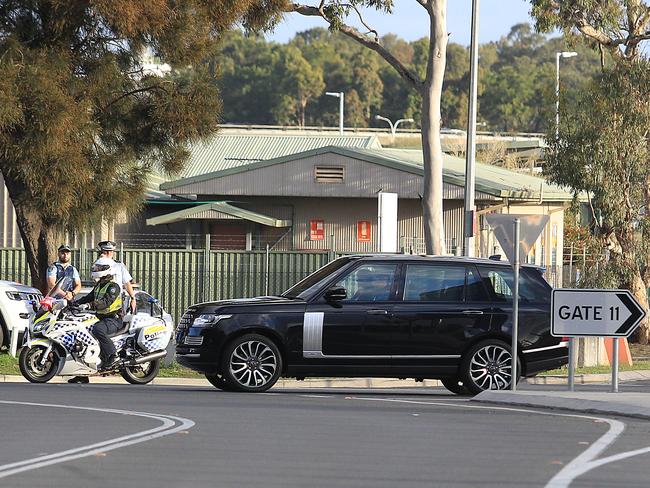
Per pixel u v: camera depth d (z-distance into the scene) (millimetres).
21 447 30891
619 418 39781
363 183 103688
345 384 61594
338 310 49469
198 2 65562
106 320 53156
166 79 69875
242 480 26328
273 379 49062
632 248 88625
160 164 73125
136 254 82562
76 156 63625
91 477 26547
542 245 110688
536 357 51000
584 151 86250
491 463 29250
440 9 77812
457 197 100500
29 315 57844
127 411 39281
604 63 94625
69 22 64062
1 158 64812
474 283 50750
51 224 70375
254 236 106750
